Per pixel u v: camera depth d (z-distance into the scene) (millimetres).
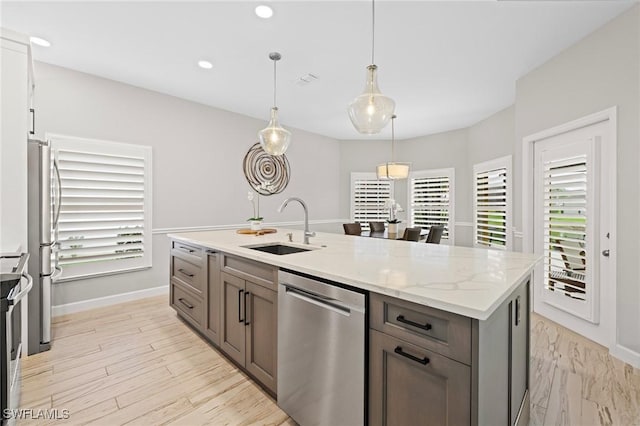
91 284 3406
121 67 3225
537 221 3240
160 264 3922
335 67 3258
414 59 3078
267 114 4883
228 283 2164
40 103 3068
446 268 1488
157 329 2822
